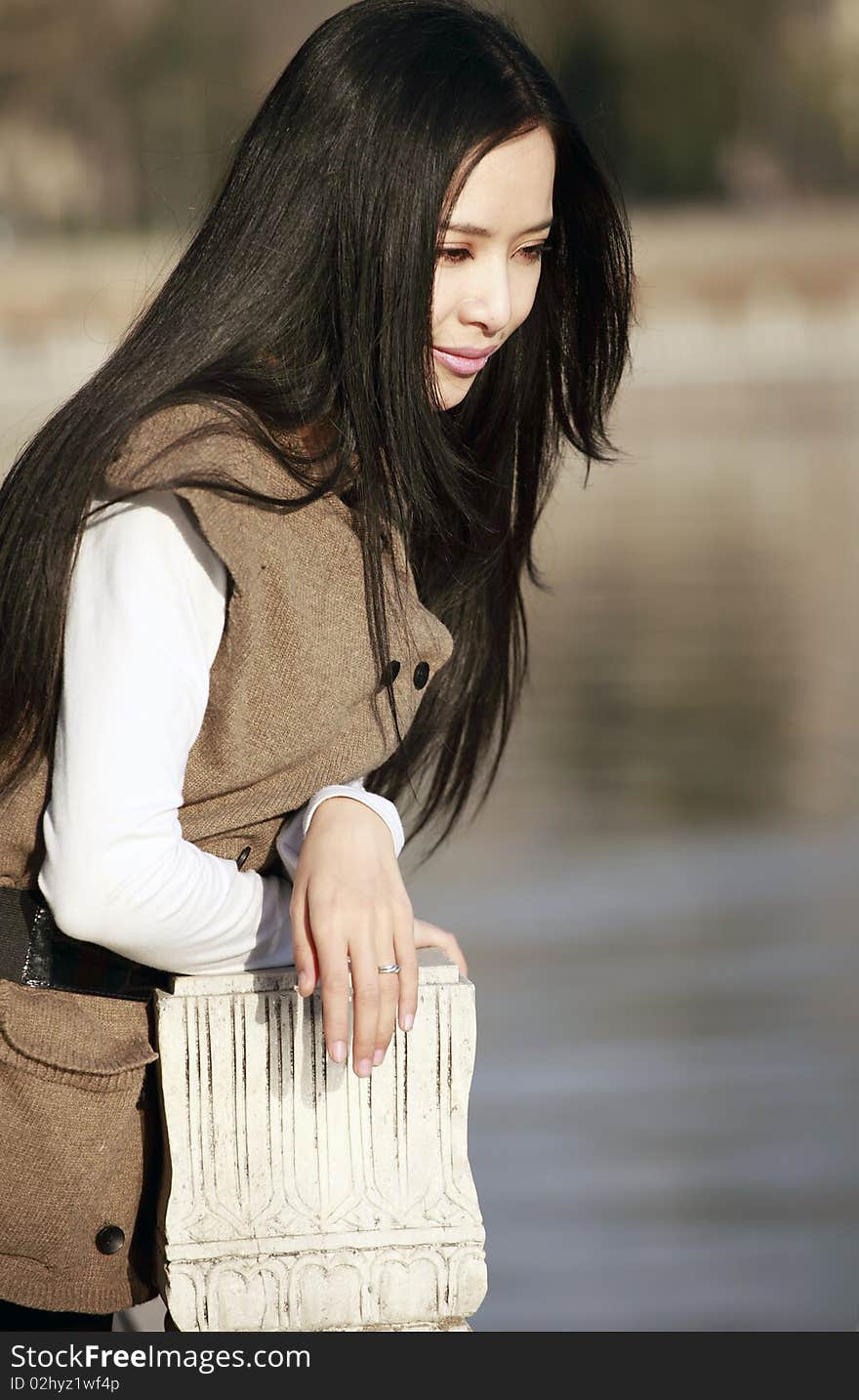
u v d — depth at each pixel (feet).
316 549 8.34
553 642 62.44
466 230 8.33
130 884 7.70
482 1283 8.85
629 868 36.55
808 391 173.27
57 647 7.95
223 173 9.64
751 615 66.80
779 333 207.21
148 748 7.66
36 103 336.08
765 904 33.76
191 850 8.04
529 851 37.73
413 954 8.18
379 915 8.12
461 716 10.60
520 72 8.42
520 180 8.38
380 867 8.22
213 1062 8.48
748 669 57.26
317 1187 8.65
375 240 8.17
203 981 8.45
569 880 35.68
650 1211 21.86
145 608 7.77
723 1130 24.08
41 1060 8.34
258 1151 8.57
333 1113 8.66
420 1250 8.79
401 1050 8.71
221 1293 8.58
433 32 8.39
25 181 332.80
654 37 331.36
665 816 40.52
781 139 344.28
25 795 8.29
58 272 217.56
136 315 11.16
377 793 10.68
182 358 8.18
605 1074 25.96
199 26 338.13
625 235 9.75
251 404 8.08
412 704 8.88
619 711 51.80
